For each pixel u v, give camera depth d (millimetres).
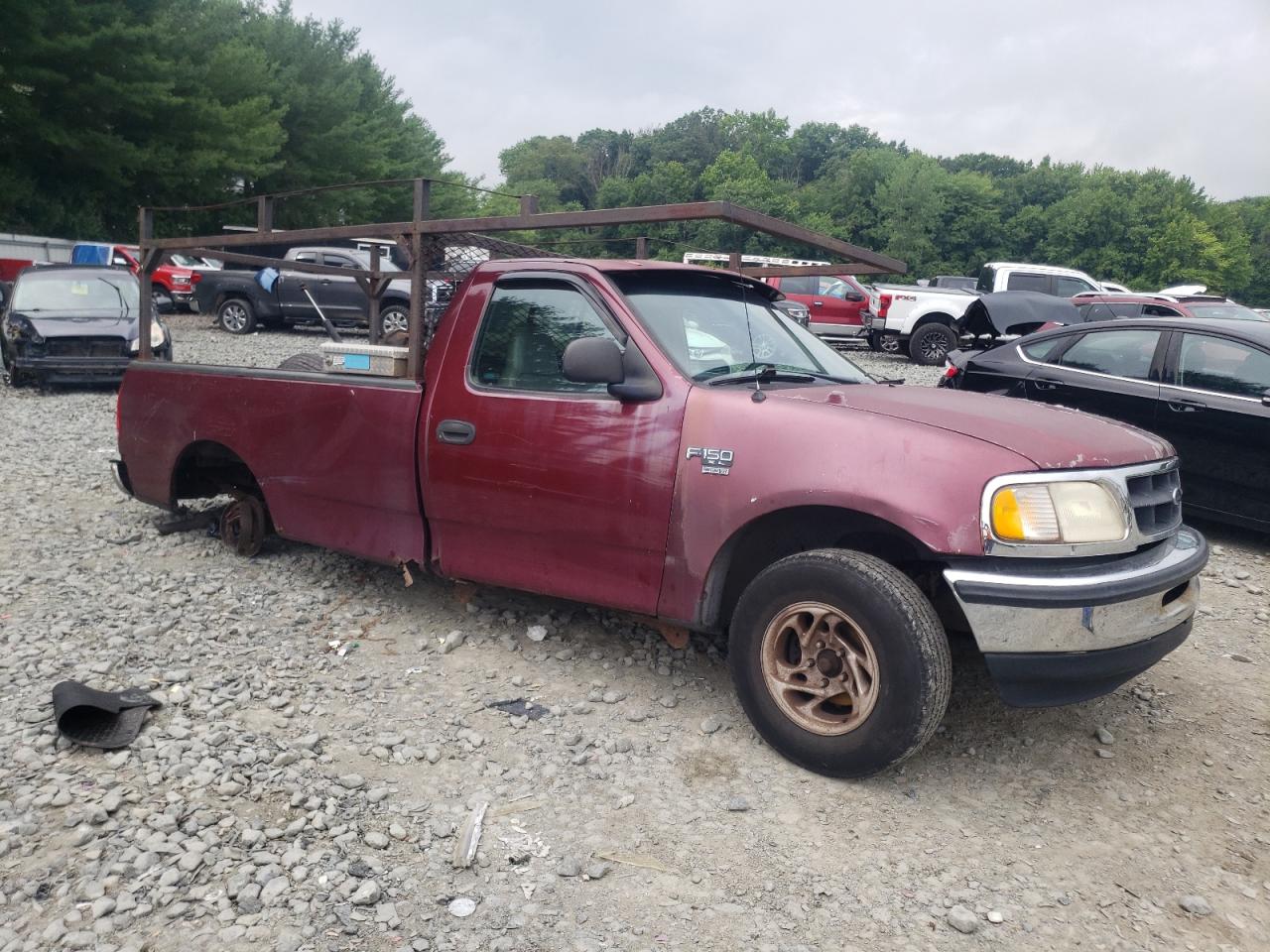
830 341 20906
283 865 2807
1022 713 3947
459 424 4191
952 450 3129
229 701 3861
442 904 2672
